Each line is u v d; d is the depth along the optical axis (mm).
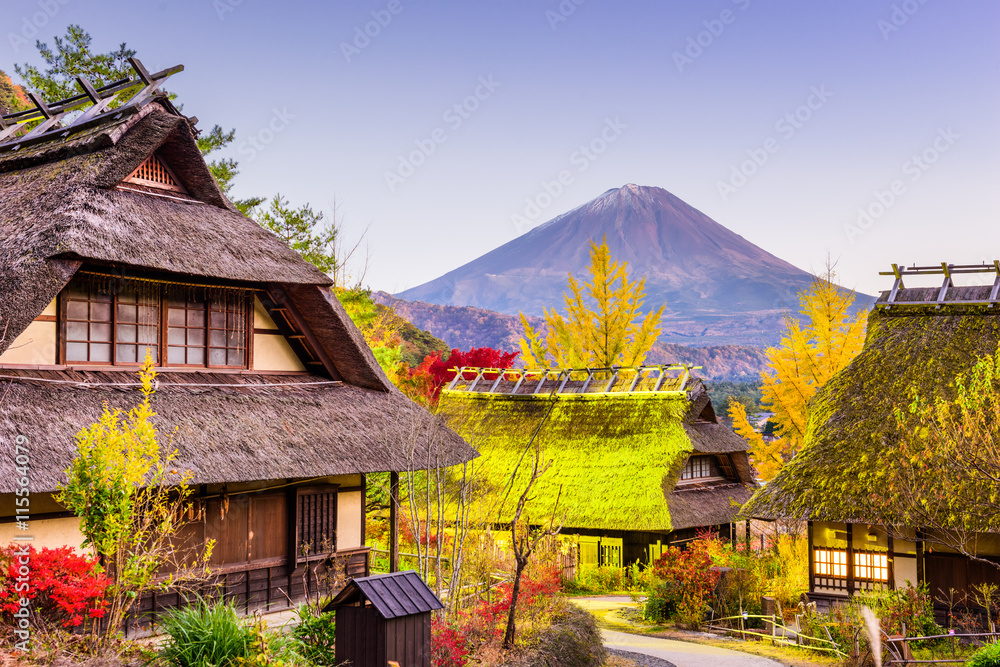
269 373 15641
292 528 14875
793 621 18234
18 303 10914
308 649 10023
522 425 26766
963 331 18938
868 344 20281
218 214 15148
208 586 13320
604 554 24547
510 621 11781
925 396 17766
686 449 24594
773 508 17438
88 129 14484
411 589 9297
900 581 17672
